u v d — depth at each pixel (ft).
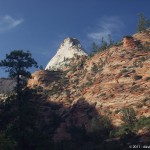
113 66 465.06
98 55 518.37
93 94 438.81
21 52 226.99
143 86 409.49
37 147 214.90
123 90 416.87
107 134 355.56
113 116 385.29
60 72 555.28
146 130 309.83
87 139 354.95
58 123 412.36
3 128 216.13
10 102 227.20
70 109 434.71
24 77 237.86
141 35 518.37
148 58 449.89
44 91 495.41
